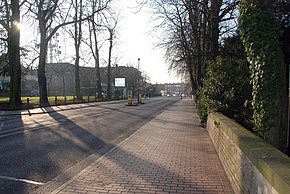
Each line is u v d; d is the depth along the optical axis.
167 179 5.97
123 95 77.25
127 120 19.58
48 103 32.53
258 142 4.30
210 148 9.33
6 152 8.63
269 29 6.27
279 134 6.32
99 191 5.25
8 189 5.44
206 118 14.35
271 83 6.20
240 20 6.73
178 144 10.11
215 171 6.57
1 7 29.14
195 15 18.33
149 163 7.34
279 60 6.25
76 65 44.50
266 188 3.12
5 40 32.03
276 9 7.73
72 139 11.31
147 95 96.94
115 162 7.45
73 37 43.31
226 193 5.16
